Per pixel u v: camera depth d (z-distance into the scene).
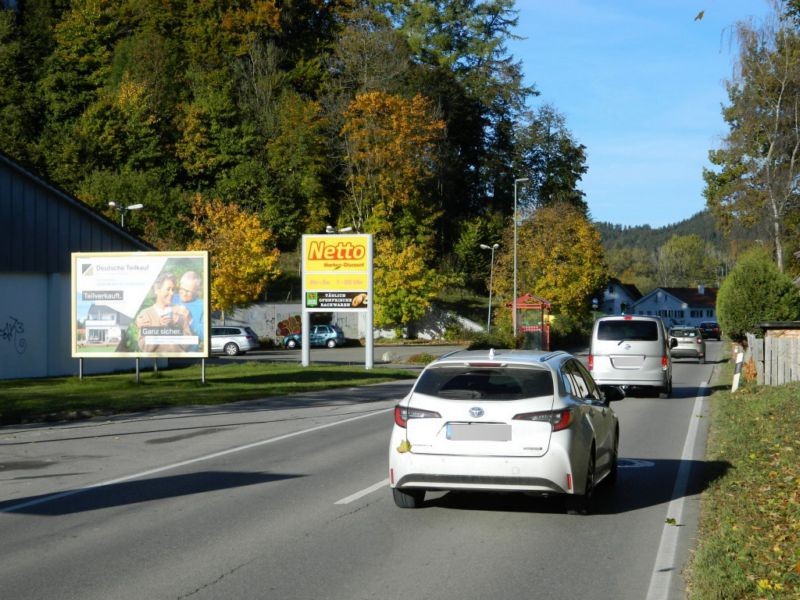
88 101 79.00
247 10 84.19
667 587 6.60
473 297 78.75
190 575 6.89
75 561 7.32
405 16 82.31
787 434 14.24
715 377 32.94
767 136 47.38
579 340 69.06
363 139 71.62
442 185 82.25
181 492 10.50
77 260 27.83
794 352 23.17
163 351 27.53
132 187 70.50
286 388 26.34
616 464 11.18
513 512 9.37
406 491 9.27
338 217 76.81
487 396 8.95
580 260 70.44
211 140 80.06
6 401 21.77
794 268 50.03
